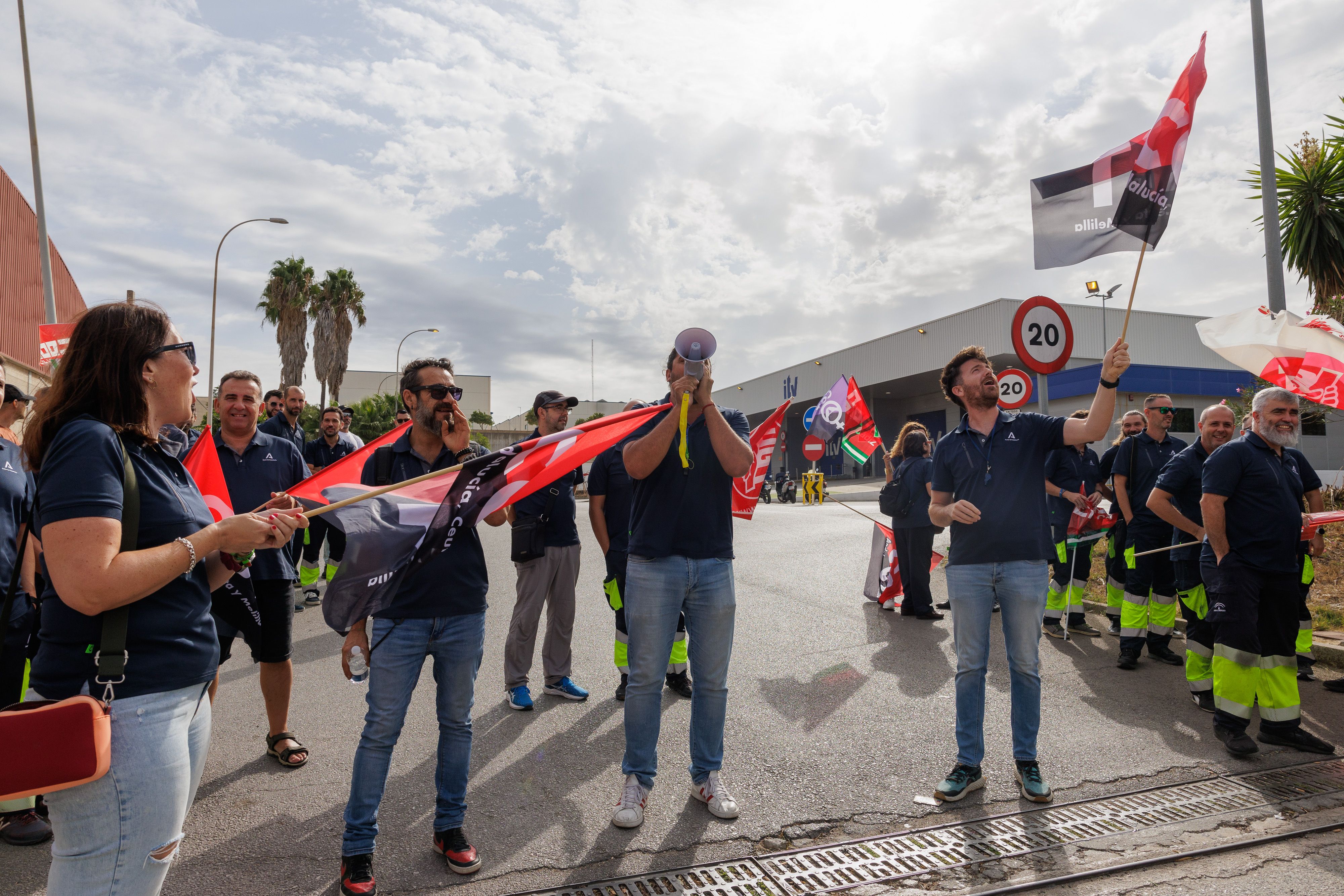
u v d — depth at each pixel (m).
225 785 3.55
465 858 2.77
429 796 3.44
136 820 1.58
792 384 48.19
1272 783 3.48
